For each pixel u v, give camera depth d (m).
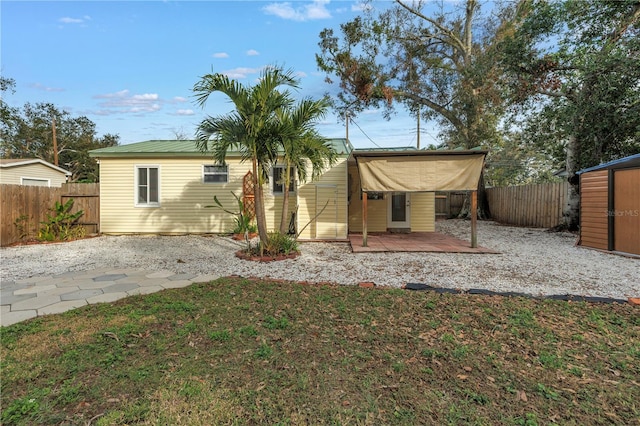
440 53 17.06
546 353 2.69
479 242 8.91
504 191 15.52
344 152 9.26
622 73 8.17
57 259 6.80
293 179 9.66
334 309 3.72
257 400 2.08
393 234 10.55
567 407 2.02
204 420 1.89
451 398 2.11
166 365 2.50
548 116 10.56
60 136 29.80
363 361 2.58
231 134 6.43
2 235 8.42
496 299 4.07
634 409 2.00
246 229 8.01
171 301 4.00
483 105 14.51
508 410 1.99
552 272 5.53
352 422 1.88
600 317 3.46
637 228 6.81
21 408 1.96
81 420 1.89
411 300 4.02
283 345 2.85
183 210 10.70
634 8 8.75
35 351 2.71
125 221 10.72
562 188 11.70
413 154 7.61
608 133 9.80
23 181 14.33
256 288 4.56
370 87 15.63
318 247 8.20
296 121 6.78
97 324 3.29
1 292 4.49
